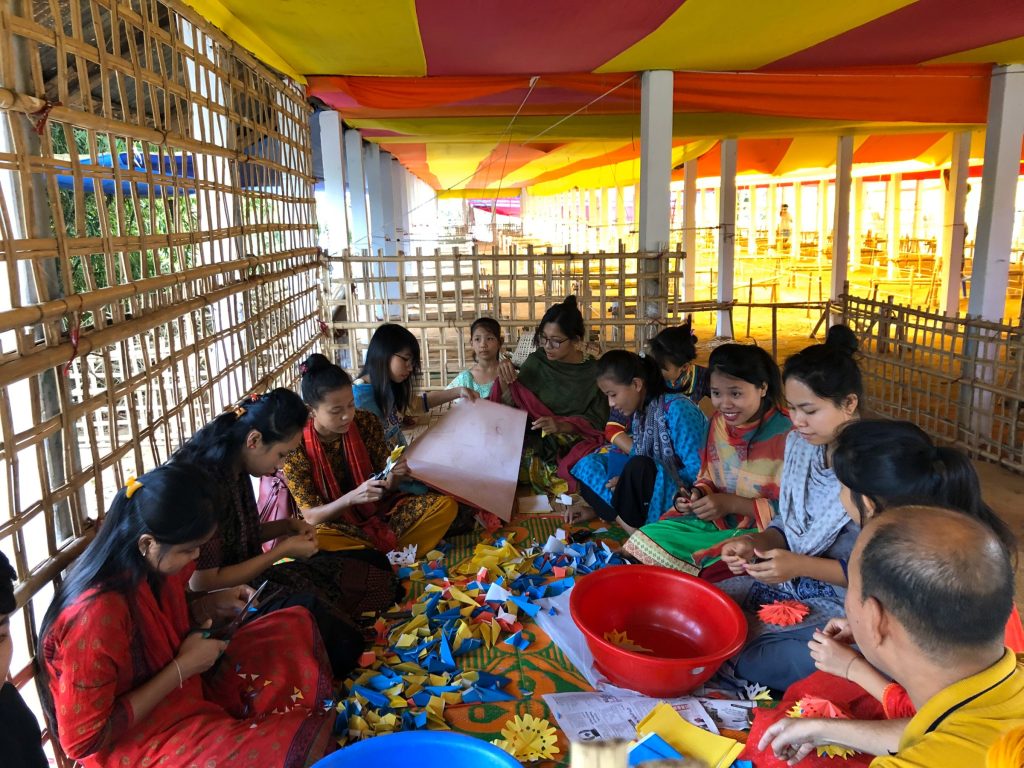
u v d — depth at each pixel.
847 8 4.21
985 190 5.89
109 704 1.70
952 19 4.46
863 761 1.70
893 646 1.22
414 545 3.30
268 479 3.15
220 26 3.81
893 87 5.91
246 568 2.36
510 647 2.57
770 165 12.01
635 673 2.14
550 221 24.86
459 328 5.89
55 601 1.74
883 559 1.21
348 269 5.92
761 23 4.49
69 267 2.06
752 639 2.30
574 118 7.48
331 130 6.55
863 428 1.71
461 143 10.03
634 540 2.83
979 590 1.13
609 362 3.28
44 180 2.01
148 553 1.76
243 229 3.78
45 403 2.05
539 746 2.03
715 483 2.93
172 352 2.79
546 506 3.86
